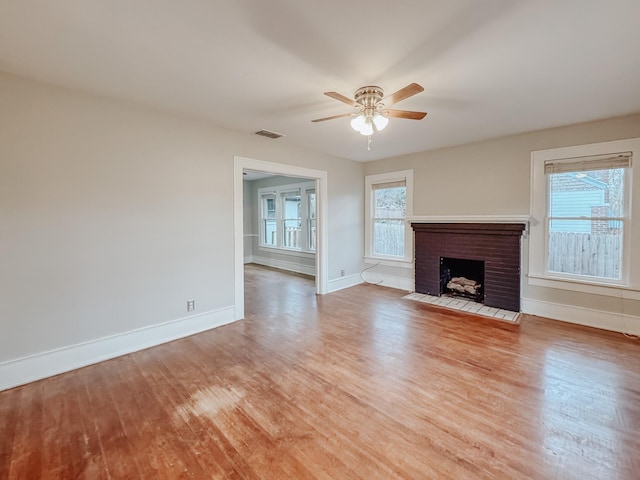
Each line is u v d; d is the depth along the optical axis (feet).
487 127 12.07
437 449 5.67
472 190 14.66
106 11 5.33
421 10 5.34
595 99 9.28
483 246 14.08
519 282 13.12
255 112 10.37
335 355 9.52
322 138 13.55
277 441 5.91
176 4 5.16
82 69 7.47
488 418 6.51
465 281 15.65
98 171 9.14
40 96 8.13
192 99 9.25
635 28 5.79
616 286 11.16
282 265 25.66
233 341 10.68
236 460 5.45
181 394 7.52
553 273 12.65
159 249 10.50
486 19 5.58
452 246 15.15
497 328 11.55
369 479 5.04
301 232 23.93
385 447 5.74
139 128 9.89
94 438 6.02
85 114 8.84
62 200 8.55
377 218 19.03
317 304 14.93
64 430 6.25
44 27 5.79
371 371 8.52
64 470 5.25
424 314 13.26
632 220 10.85
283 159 14.37
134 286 9.97
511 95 8.96
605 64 7.18
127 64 7.24
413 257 17.31
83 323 9.00
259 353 9.74
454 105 9.72
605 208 11.46
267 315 13.37
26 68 7.41
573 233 12.16
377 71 7.51
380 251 18.99
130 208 9.80
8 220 7.77
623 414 6.58
